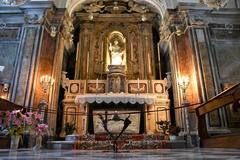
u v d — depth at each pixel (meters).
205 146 7.73
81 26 15.27
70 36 13.45
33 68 9.95
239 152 3.94
